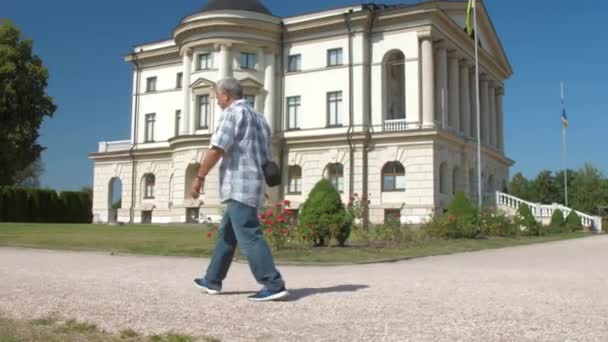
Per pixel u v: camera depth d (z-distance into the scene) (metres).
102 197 50.03
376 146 38.56
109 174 49.81
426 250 17.34
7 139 41.72
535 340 4.50
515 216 31.20
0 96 41.56
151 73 48.25
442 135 37.12
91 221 51.06
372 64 39.59
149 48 48.69
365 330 4.84
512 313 5.66
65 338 4.50
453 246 19.69
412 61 38.25
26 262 11.87
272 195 41.06
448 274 9.90
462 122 43.75
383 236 20.58
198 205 39.50
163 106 47.22
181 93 46.16
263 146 6.75
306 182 40.75
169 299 6.48
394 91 43.06
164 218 45.84
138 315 5.48
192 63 41.72
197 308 5.88
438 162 37.28
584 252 17.72
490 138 49.91
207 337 4.54
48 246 16.70
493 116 50.41
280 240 16.14
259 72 41.38
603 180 82.06
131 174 48.44
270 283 6.37
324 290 7.35
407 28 38.53
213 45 40.56
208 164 6.48
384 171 38.47
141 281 8.30
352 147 39.03
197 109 41.38
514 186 94.94
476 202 42.09
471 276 9.52
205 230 27.94
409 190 37.03
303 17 41.88
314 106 40.97
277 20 42.09
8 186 43.06
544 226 36.78
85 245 17.12
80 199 49.62
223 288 7.55
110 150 50.28
